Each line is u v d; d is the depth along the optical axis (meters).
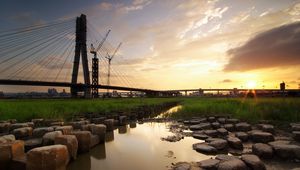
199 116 13.56
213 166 4.48
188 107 16.22
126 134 8.96
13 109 13.52
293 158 5.07
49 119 10.38
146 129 10.22
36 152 4.12
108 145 7.03
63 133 6.62
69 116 12.50
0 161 4.31
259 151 5.28
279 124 9.50
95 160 5.54
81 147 5.98
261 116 11.01
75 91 57.56
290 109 11.59
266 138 6.67
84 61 62.47
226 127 8.90
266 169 4.55
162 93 104.69
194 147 6.45
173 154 5.96
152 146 6.85
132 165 5.18
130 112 15.62
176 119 13.23
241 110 12.91
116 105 20.81
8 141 4.80
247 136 6.99
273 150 5.27
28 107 15.31
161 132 9.30
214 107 15.05
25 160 4.41
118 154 6.04
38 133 6.89
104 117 11.95
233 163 4.33
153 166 5.09
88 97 56.34
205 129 9.41
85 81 61.41
